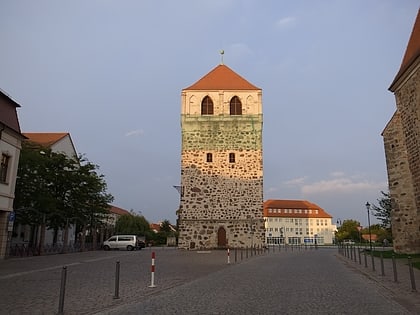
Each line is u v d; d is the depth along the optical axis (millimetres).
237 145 46531
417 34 28125
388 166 31438
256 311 9570
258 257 32594
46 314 9367
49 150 42250
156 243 85250
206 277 17281
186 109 47656
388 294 12516
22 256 33969
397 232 30500
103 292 12969
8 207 29234
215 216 45125
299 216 118688
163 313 9391
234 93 47781
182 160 46594
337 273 19172
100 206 47562
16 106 30625
